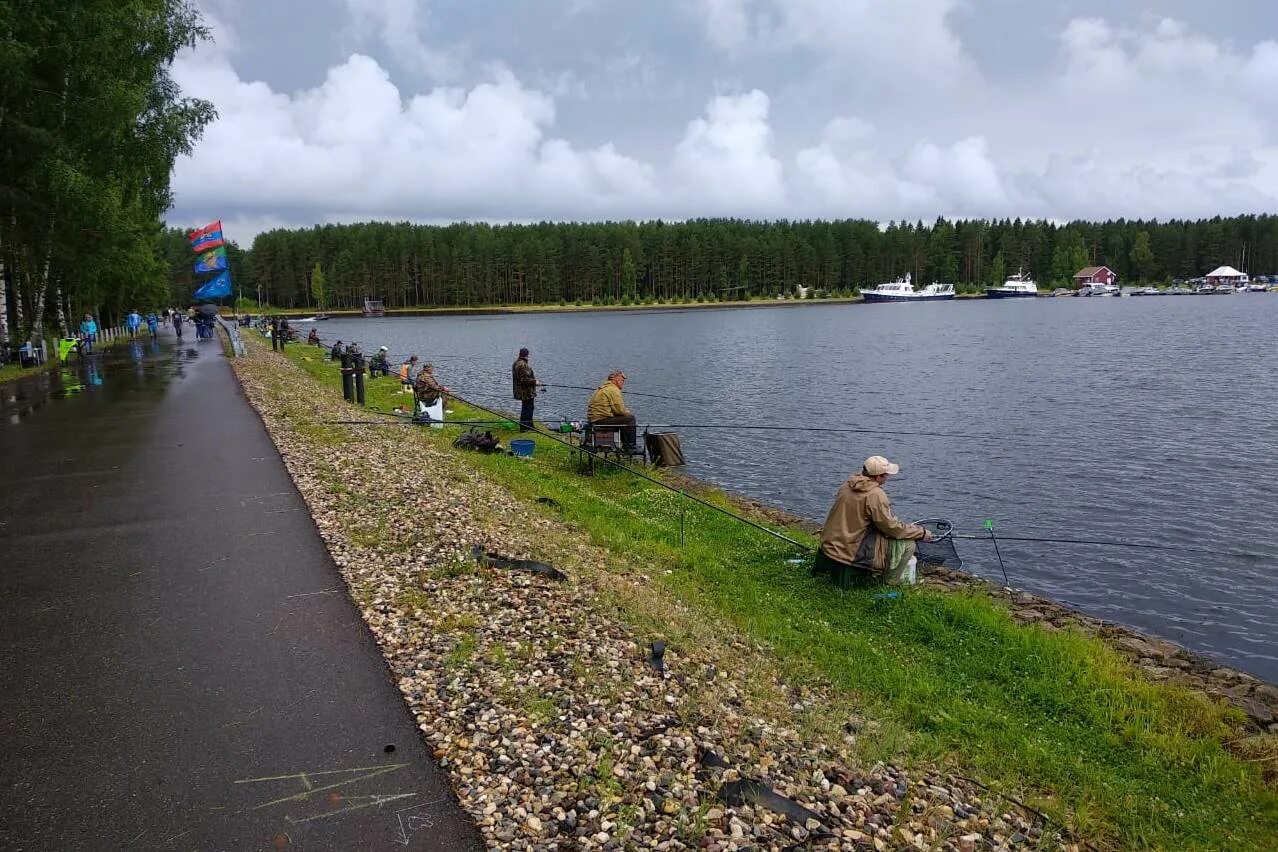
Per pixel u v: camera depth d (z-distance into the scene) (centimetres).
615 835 428
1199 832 578
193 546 867
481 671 592
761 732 566
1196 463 1981
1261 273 18625
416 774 472
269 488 1120
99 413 1853
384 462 1339
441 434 1906
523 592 754
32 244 2784
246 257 16325
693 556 1093
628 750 506
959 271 19112
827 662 770
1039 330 7494
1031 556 1341
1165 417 2642
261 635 649
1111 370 4044
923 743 631
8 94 2384
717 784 484
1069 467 1956
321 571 792
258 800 448
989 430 2464
